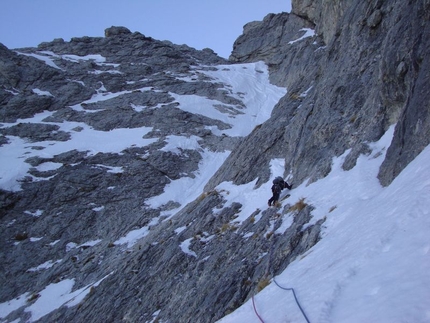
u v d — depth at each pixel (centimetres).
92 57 7569
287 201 1955
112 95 6172
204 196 2842
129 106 5653
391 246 697
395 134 1366
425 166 937
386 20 2200
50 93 6072
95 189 4069
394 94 1545
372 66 2145
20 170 4181
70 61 7075
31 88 6103
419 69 1343
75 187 4062
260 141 2986
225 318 1105
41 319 2541
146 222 3569
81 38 7994
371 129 1720
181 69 7125
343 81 2284
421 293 493
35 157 4438
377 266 662
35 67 6481
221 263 1925
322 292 728
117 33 8375
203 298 1745
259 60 7906
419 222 698
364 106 1936
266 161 2788
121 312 2084
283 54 7175
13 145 4809
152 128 5166
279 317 786
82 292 2605
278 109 3334
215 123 5316
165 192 4028
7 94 5825
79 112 5628
